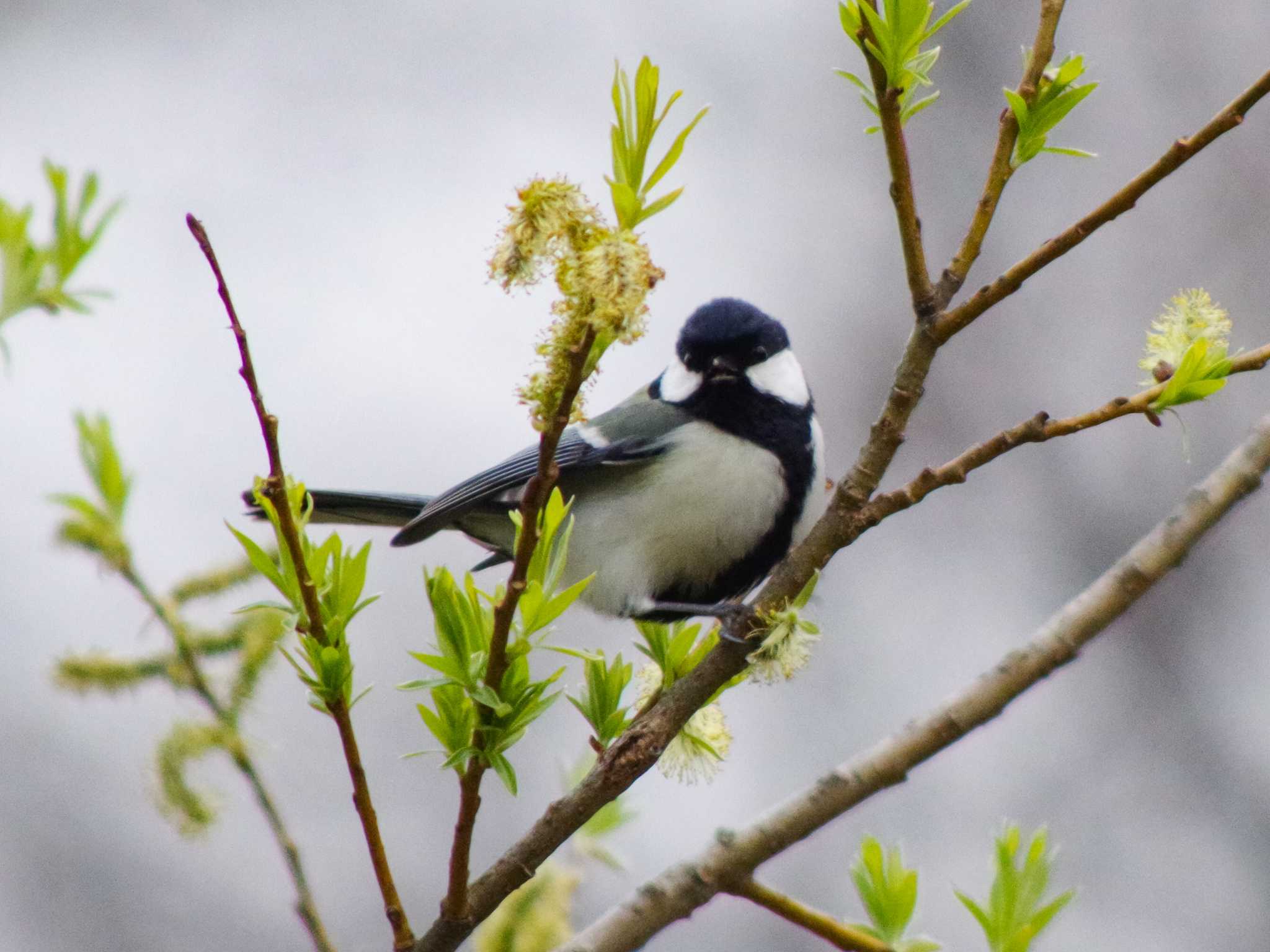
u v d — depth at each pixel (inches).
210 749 162.9
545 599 144.3
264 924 460.8
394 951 146.4
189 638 167.2
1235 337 553.6
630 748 157.4
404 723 500.1
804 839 163.8
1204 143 149.4
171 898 462.0
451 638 147.3
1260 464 165.6
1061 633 165.3
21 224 176.9
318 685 143.0
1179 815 501.0
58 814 466.6
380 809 484.1
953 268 162.2
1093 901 485.4
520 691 146.3
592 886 426.9
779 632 163.3
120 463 173.5
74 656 164.1
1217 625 534.6
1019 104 155.5
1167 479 552.1
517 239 129.9
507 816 479.8
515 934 171.2
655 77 133.0
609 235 128.8
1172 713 523.2
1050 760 514.0
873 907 163.8
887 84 154.6
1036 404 572.1
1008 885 154.6
